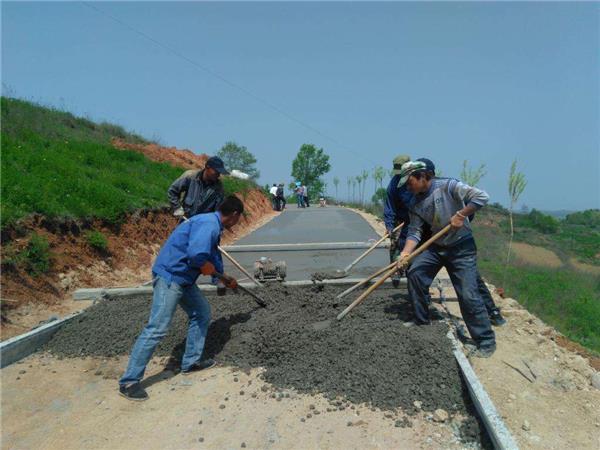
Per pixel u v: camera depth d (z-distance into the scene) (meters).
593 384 4.30
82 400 3.83
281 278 6.66
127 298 6.31
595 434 3.51
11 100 14.23
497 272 13.58
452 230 4.40
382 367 4.03
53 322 5.21
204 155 25.17
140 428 3.41
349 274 8.15
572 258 24.09
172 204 6.27
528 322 5.55
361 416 3.50
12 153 8.64
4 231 6.12
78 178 9.09
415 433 3.30
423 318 4.86
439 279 6.74
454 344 4.38
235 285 4.76
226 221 4.23
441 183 4.50
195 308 4.27
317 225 18.02
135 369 3.81
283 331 4.62
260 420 3.48
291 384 3.96
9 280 5.75
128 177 11.66
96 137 16.89
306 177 60.91
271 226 18.00
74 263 6.98
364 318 5.18
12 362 4.54
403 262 4.52
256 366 4.36
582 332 10.54
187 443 3.22
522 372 4.29
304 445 3.17
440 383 3.84
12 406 3.73
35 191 7.25
